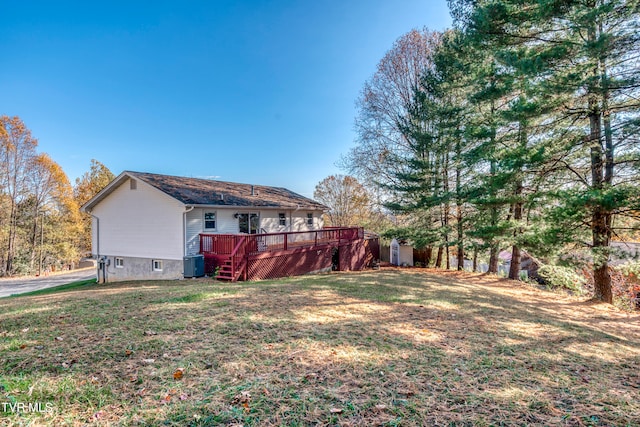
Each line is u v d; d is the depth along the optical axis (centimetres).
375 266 1934
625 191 709
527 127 941
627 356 435
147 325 450
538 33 879
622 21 742
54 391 261
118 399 252
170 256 1363
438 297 770
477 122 1166
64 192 2844
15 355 339
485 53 1021
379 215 2109
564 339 489
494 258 1514
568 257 901
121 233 1519
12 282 2123
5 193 2581
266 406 247
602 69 791
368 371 322
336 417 235
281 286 839
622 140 831
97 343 377
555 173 1016
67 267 3125
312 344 390
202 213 1409
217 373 304
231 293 705
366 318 531
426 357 370
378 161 1950
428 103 1472
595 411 260
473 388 296
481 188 1130
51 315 512
